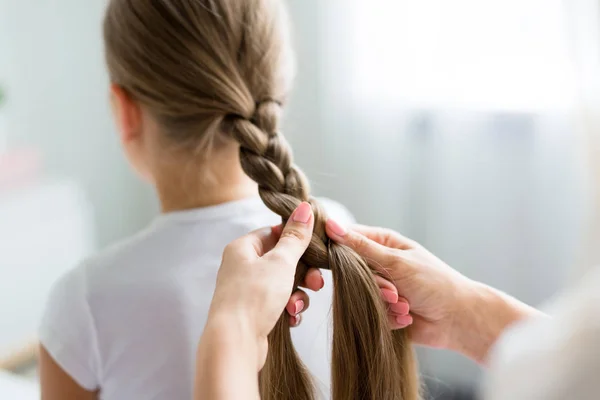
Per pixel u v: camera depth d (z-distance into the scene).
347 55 1.71
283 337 0.68
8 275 1.71
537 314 0.75
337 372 0.69
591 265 0.37
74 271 0.81
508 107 1.58
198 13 0.73
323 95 1.78
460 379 1.81
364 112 1.74
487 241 1.71
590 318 0.35
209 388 0.56
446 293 0.75
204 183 0.80
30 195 1.77
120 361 0.79
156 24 0.74
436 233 1.75
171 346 0.77
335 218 0.87
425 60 1.63
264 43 0.77
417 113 1.69
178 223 0.79
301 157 1.86
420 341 0.81
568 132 1.52
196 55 0.73
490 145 1.63
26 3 1.95
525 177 1.62
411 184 1.76
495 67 1.56
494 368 0.41
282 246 0.65
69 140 2.14
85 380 0.82
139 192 2.35
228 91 0.74
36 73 2.01
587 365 0.35
